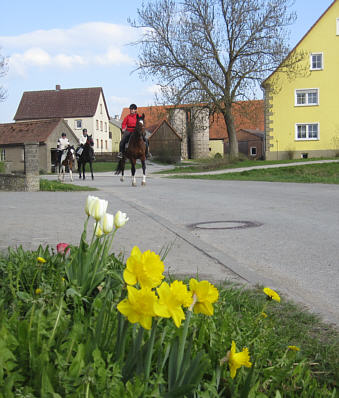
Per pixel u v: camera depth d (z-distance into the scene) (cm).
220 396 181
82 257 264
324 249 590
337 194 1329
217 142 7781
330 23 3719
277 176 2342
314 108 3788
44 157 4875
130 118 1911
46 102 7062
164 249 565
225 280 401
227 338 212
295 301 363
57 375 154
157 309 124
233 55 3516
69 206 1069
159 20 3362
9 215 895
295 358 237
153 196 1320
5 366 154
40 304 219
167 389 165
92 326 200
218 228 759
